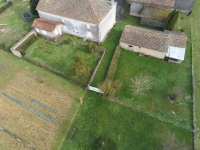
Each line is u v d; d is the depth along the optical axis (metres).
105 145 23.16
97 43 36.53
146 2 39.50
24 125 26.16
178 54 31.55
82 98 28.50
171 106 27.22
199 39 37.62
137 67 32.19
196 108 26.81
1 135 25.23
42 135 25.12
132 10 42.22
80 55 34.41
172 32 35.06
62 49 35.66
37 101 28.64
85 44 36.12
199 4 46.38
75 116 26.64
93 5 32.91
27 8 46.16
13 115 27.22
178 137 24.05
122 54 34.19
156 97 28.25
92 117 26.36
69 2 34.41
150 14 38.28
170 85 29.73
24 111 27.59
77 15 33.47
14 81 31.38
